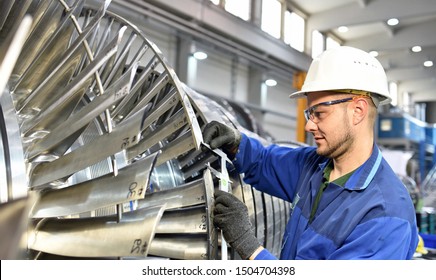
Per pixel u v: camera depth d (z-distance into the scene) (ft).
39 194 2.85
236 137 4.05
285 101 25.76
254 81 22.95
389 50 24.53
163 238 3.42
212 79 20.48
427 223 13.43
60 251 2.69
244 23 17.38
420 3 18.61
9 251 1.40
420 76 27.91
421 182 28.35
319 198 3.84
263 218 5.04
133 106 3.97
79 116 2.84
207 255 3.13
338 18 22.03
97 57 2.90
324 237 3.44
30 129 3.00
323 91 3.60
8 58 1.38
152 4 13.73
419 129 35.40
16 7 3.14
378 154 3.69
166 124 3.34
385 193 3.38
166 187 4.24
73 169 2.72
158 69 4.29
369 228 3.20
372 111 3.67
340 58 3.67
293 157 4.44
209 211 3.17
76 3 3.37
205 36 16.20
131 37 4.07
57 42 3.31
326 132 3.60
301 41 23.17
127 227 2.56
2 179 2.55
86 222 2.76
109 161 3.61
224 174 3.63
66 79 3.24
